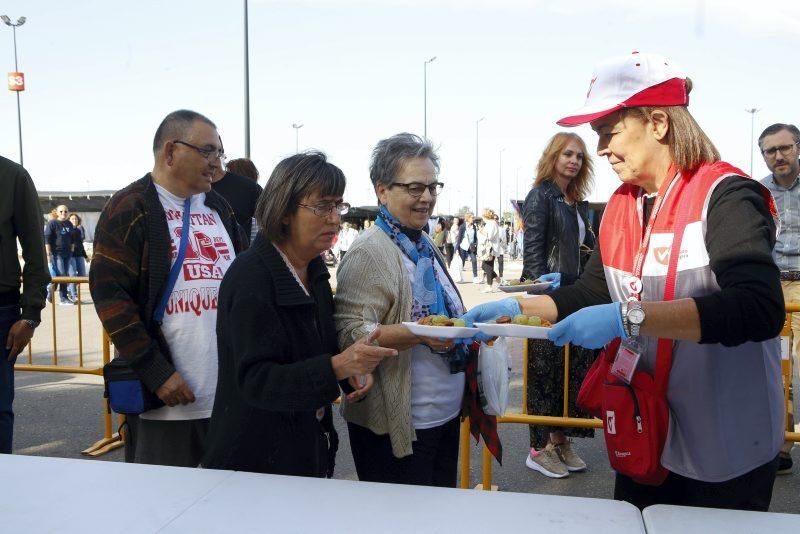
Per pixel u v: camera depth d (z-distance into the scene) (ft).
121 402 8.03
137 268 8.07
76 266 43.21
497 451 7.92
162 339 8.16
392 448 7.10
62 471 4.75
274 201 6.20
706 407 5.33
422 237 8.05
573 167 12.53
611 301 6.67
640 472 5.60
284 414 6.05
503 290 9.23
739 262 4.69
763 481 5.50
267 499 4.28
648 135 5.58
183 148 8.36
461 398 7.90
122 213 8.02
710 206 5.11
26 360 23.15
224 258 8.85
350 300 7.11
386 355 5.31
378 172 7.70
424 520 3.96
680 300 4.79
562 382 12.57
